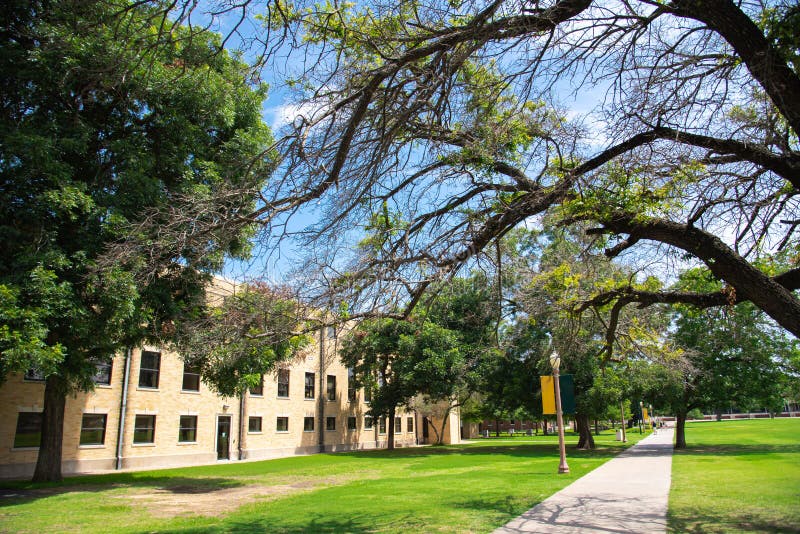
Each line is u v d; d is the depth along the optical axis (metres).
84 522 11.17
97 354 15.91
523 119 8.45
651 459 23.19
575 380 30.83
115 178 14.41
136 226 7.22
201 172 15.34
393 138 6.74
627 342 13.47
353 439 43.97
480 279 9.58
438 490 14.60
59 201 12.30
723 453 25.56
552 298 11.57
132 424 26.64
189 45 6.66
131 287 12.16
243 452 33.00
